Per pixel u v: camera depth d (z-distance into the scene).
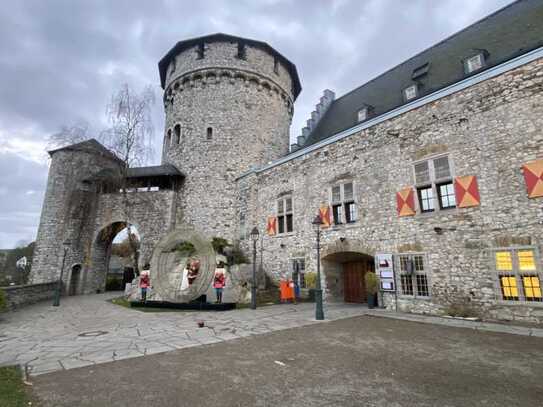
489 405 3.11
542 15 8.95
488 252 7.54
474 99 8.32
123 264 33.91
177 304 10.41
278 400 3.25
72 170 19.58
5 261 32.44
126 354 4.96
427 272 8.61
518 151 7.38
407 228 9.28
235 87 19.66
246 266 14.11
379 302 9.68
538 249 6.80
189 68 20.06
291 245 13.36
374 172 10.50
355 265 12.07
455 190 8.30
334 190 11.87
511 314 7.02
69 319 8.95
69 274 18.16
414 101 9.62
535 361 4.36
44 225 18.67
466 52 10.48
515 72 7.68
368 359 4.58
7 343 5.89
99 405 3.15
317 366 4.29
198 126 19.27
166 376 3.95
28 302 13.43
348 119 13.82
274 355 4.82
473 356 4.64
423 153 9.21
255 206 16.03
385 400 3.24
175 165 19.62
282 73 22.05
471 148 8.19
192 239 11.34
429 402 3.19
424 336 5.95
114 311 10.45
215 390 3.51
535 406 3.07
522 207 7.13
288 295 11.59
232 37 19.95
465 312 7.73
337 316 8.27
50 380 3.83
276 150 20.52
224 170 18.30
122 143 17.06
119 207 19.48
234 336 6.12
